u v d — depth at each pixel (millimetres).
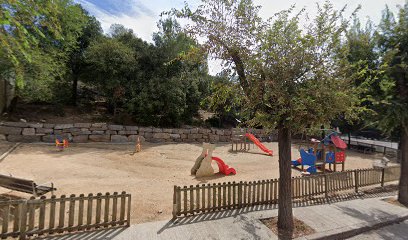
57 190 6371
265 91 4293
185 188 5156
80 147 13109
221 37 4730
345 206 6445
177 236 4289
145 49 18672
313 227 5023
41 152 11102
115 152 12305
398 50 6398
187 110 20781
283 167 4957
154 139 17266
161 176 8648
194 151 14625
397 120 6625
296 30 4711
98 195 4367
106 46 16016
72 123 16109
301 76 4523
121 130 16141
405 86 6598
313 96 4137
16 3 3123
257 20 4711
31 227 3914
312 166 10453
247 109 4754
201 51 4832
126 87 17250
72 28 13750
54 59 13578
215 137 20156
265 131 4820
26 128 13195
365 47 7059
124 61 16453
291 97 4133
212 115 26297
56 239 3947
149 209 5504
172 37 18141
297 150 17469
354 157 15945
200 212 5402
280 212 4902
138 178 8117
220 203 5598
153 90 17109
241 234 4504
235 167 11008
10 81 12688
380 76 6629
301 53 4371
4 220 3820
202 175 8992
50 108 17500
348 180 7703
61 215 4109
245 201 5891
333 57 4648
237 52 4652
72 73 18453
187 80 19859
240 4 4594
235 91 4949
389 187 8609
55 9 3879
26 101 16078
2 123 12648
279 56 4496
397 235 5113
